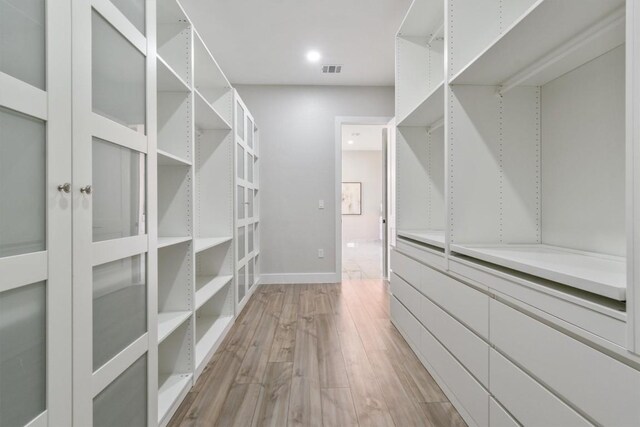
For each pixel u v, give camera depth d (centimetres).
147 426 132
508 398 117
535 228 169
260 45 334
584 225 142
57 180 85
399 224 262
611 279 85
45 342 82
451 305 164
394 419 153
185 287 192
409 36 264
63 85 87
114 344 111
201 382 188
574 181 148
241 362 212
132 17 125
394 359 215
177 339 186
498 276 124
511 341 116
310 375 195
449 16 169
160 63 155
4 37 72
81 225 94
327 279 437
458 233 168
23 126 77
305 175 434
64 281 88
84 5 95
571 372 89
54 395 84
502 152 169
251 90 430
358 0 266
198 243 234
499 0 170
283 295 376
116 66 113
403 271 248
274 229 434
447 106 168
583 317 85
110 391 109
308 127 433
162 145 197
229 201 286
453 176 167
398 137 262
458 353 157
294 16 287
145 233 131
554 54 133
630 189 71
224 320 271
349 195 1059
